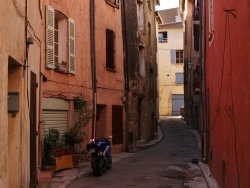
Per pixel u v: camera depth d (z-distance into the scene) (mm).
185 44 37531
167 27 50188
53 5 13828
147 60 25891
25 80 7441
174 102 50500
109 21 19250
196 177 11820
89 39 17016
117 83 20047
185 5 36438
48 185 9312
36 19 9109
